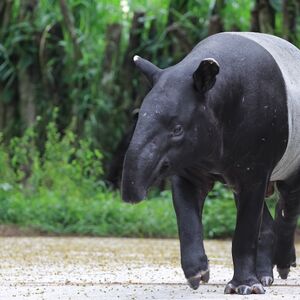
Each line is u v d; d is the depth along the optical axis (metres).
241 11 31.20
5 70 31.03
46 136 30.55
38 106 30.91
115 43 31.27
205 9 31.39
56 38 31.53
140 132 10.19
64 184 26.12
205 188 11.66
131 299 10.67
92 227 24.83
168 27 31.00
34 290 11.63
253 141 11.02
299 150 11.79
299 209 12.88
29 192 26.70
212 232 24.05
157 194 28.44
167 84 10.54
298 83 11.70
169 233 24.52
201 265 11.10
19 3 31.72
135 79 31.00
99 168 26.69
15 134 30.94
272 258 12.73
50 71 31.03
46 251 18.95
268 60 11.26
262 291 11.25
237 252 11.37
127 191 9.99
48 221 25.14
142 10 31.58
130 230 24.69
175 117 10.34
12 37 31.09
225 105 10.83
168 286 12.26
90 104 30.64
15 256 17.56
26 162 27.36
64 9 31.12
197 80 10.45
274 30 29.75
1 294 11.14
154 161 10.10
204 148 10.57
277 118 11.14
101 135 30.17
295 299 10.59
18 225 25.17
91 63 31.31
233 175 11.24
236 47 11.21
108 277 13.60
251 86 11.02
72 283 12.62
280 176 12.17
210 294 11.24
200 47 11.23
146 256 17.94
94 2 32.47
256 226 11.35
